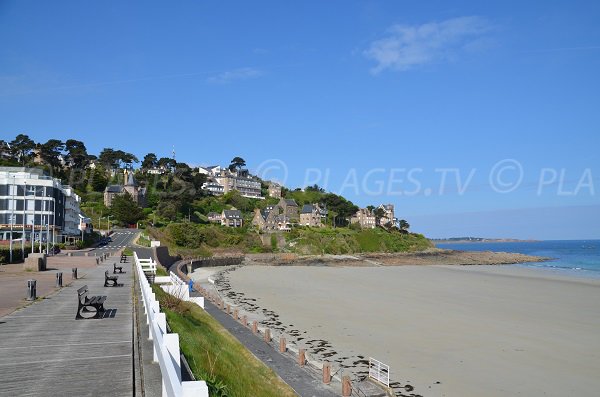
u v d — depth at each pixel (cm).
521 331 3228
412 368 2402
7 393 852
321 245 14538
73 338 1310
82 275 3412
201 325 2419
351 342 2919
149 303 1297
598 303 4575
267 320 3622
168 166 19112
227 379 1445
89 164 17250
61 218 9256
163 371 686
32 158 16188
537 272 9031
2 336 1334
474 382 2205
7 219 8225
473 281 6938
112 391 866
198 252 11450
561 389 2125
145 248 7919
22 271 3647
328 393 1905
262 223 15638
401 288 5912
